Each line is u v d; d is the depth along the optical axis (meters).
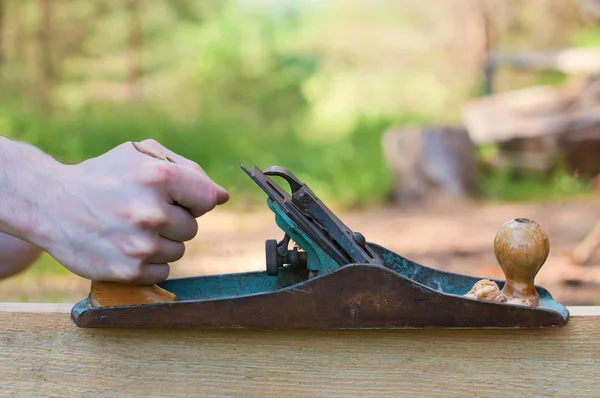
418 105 11.75
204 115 10.30
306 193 1.66
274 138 9.34
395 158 7.03
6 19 11.06
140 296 1.53
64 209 1.44
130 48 11.89
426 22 14.04
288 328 1.51
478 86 10.84
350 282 1.48
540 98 8.16
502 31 12.15
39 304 1.61
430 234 5.30
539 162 7.55
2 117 8.34
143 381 1.55
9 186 1.45
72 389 1.56
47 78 10.94
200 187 1.45
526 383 1.53
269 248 1.67
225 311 1.49
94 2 11.81
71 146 7.50
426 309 1.49
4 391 1.56
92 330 1.54
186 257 4.59
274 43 12.49
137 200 1.42
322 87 11.85
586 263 4.23
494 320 1.49
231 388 1.54
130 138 8.14
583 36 11.71
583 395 1.53
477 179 7.11
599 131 7.32
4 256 1.91
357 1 15.09
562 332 1.53
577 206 6.36
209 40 11.93
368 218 6.11
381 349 1.54
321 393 1.54
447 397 1.54
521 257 1.58
